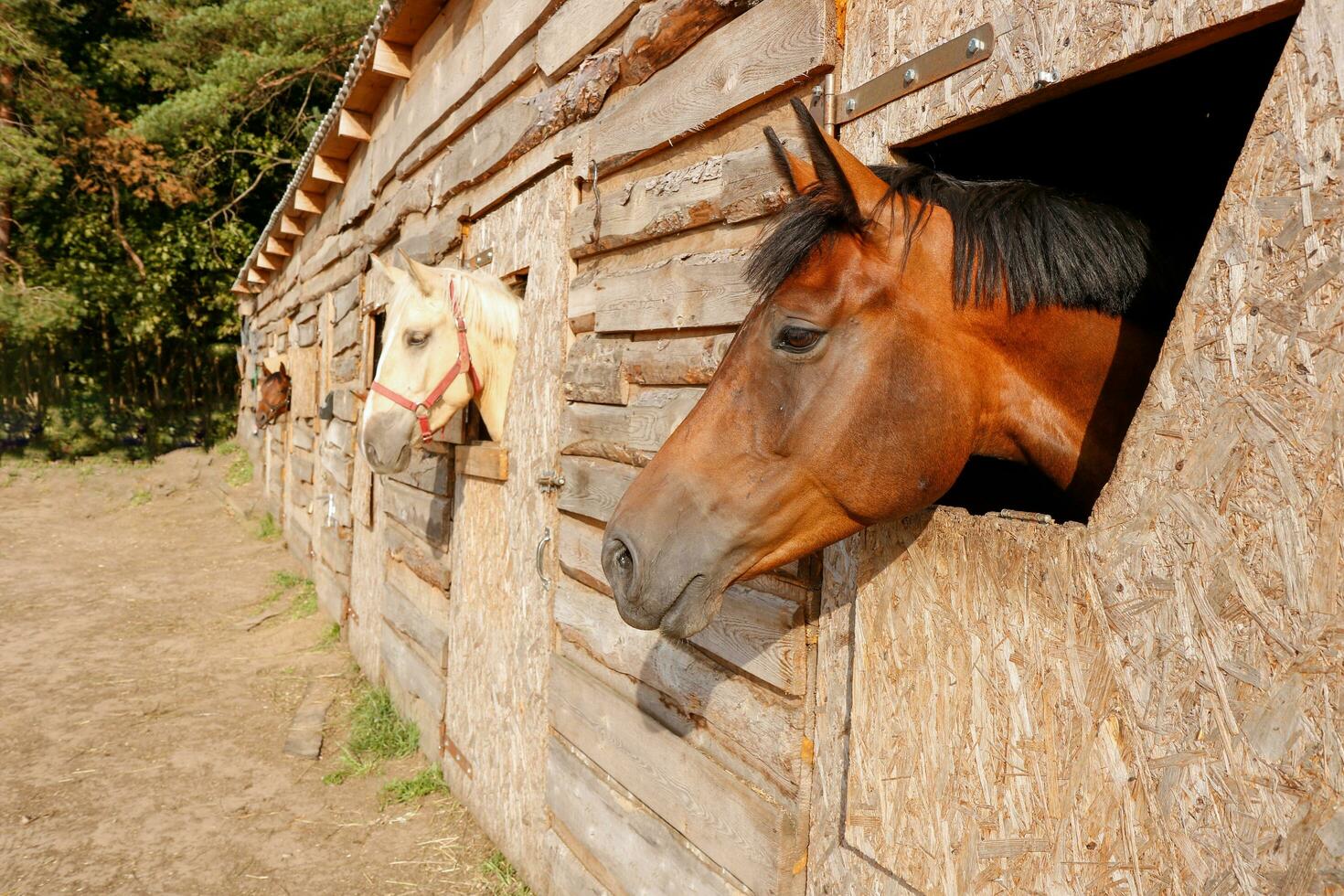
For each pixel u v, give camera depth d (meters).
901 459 1.36
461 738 4.05
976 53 1.49
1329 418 0.95
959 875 1.43
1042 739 1.29
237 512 12.99
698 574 1.42
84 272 16.52
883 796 1.62
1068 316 1.40
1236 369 1.05
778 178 1.95
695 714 2.27
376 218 6.10
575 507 2.90
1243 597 1.03
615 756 2.65
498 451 3.53
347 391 6.86
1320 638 0.95
